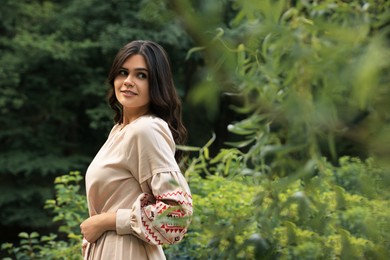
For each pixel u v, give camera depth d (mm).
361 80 754
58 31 12812
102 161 2492
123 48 2557
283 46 1046
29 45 12766
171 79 2582
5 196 12344
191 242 3873
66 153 13680
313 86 994
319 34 1034
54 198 12617
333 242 1485
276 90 1118
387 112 824
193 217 1606
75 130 13922
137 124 2438
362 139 888
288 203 1303
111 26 12336
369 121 860
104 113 12398
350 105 892
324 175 1208
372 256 1234
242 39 979
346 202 1266
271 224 1464
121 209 2432
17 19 13344
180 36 11695
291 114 994
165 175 2357
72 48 12633
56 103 13344
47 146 13156
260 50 1125
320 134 973
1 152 12906
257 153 1222
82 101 13750
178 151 2623
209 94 906
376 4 995
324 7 1034
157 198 2379
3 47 13570
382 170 899
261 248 1445
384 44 757
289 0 1046
